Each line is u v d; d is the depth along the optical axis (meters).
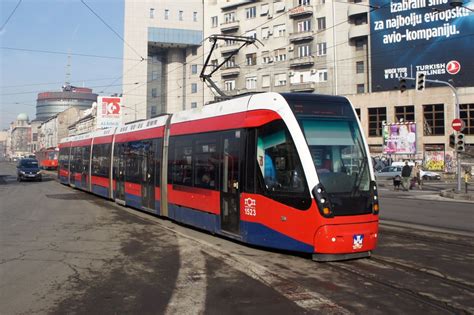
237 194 9.47
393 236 10.75
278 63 64.56
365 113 52.75
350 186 7.98
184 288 6.31
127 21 75.56
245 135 9.36
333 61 59.31
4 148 173.62
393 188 31.42
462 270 7.40
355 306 5.53
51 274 7.14
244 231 9.20
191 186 11.62
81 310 5.41
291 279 6.79
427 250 9.04
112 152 19.41
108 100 57.81
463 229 11.89
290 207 8.10
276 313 5.26
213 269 7.39
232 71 68.94
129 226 12.43
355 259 8.18
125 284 6.54
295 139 8.16
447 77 50.19
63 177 31.31
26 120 153.38
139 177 15.58
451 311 5.37
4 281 6.73
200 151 11.27
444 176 43.91
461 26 49.47
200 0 79.44
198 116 11.73
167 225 12.68
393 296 5.96
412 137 48.28
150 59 83.25
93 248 9.25
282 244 8.26
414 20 52.12
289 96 8.67
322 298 5.84
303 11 61.12
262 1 67.50
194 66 79.94
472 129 46.81
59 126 95.75
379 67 54.25
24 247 9.37
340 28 59.03
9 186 30.39
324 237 7.59
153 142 14.43
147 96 83.12
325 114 8.51
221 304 5.59
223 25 71.69
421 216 14.84
